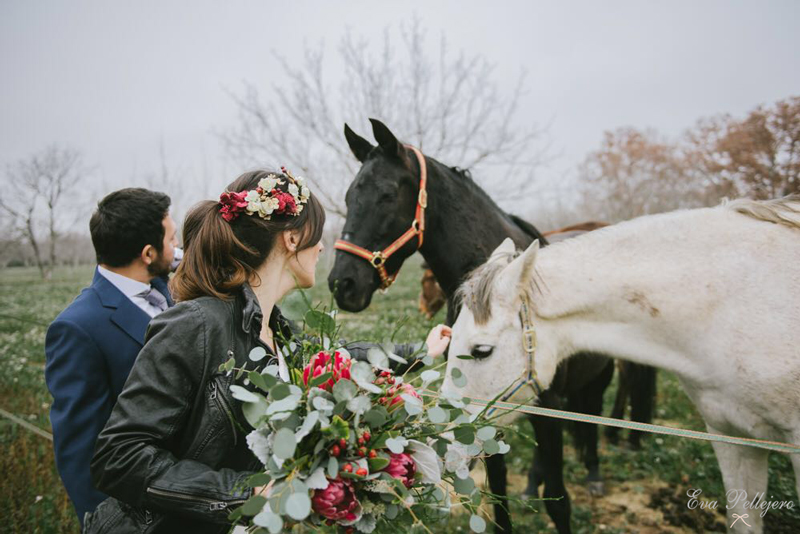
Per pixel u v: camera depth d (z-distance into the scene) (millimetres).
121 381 1724
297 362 1305
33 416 4410
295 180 1398
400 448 1058
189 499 1074
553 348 2199
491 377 2125
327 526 1121
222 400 1204
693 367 2049
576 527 3117
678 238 2086
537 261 2246
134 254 1839
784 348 1806
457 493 1231
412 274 17781
